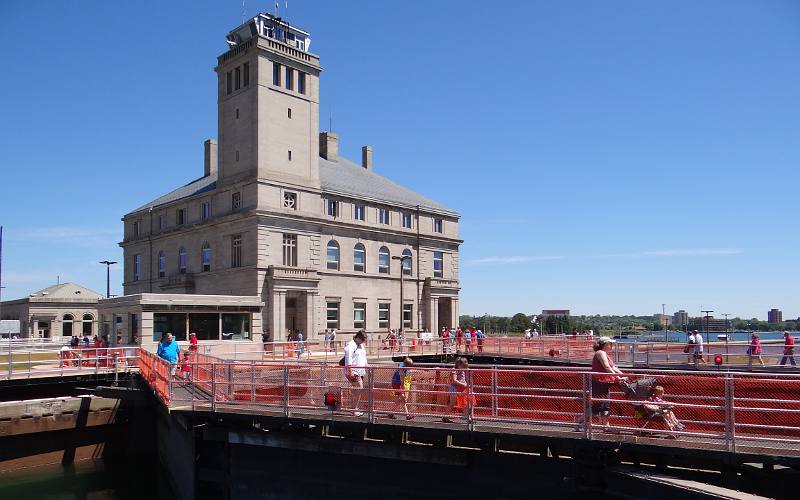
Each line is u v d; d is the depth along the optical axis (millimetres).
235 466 20219
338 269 62062
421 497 17141
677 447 13359
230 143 59469
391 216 68625
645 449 13648
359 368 17953
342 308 61656
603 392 14992
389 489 17625
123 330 45594
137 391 29172
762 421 17641
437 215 74500
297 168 59219
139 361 34562
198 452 20938
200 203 63719
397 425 16594
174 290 63531
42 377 32594
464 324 174125
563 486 15086
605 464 14719
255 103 56625
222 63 60344
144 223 73562
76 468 32188
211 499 20734
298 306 58125
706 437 13461
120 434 33969
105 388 30469
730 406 13125
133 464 33812
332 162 73375
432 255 73000
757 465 14672
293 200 58531
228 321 48375
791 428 12695
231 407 20188
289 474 19219
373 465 17969
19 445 30953
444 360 50344
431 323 70875
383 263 67125
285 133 58469
